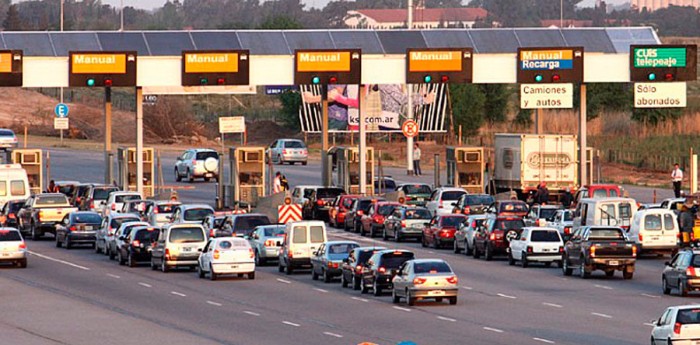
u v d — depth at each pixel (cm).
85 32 15725
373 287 9762
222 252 10825
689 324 6178
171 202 14188
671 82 15288
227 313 8700
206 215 13488
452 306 8962
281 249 11575
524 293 9725
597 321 8075
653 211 11962
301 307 9006
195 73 14788
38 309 9000
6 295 9812
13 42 15375
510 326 7862
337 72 15062
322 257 10731
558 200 15700
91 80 14662
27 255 13112
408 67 15088
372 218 14550
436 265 9081
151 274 11406
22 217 15125
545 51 15188
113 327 8062
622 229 11119
